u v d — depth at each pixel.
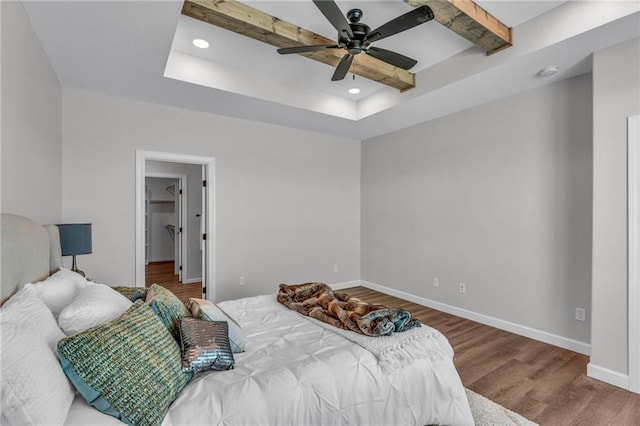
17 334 0.98
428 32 2.75
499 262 3.57
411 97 3.56
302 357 1.63
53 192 2.85
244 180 4.42
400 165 4.85
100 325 1.24
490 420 1.97
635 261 2.32
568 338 3.03
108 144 3.48
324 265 5.22
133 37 2.28
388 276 5.08
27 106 2.04
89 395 1.09
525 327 3.34
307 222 5.03
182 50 3.05
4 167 1.65
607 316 2.45
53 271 2.09
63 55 2.54
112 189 3.51
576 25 2.29
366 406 1.51
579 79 2.94
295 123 4.55
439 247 4.25
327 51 2.85
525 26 2.56
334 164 5.32
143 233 3.69
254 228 4.52
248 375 1.44
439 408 1.71
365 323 1.86
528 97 3.31
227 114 4.15
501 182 3.55
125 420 1.08
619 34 2.27
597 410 2.11
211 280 4.17
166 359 1.30
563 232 3.06
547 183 3.17
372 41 2.36
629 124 2.34
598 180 2.49
